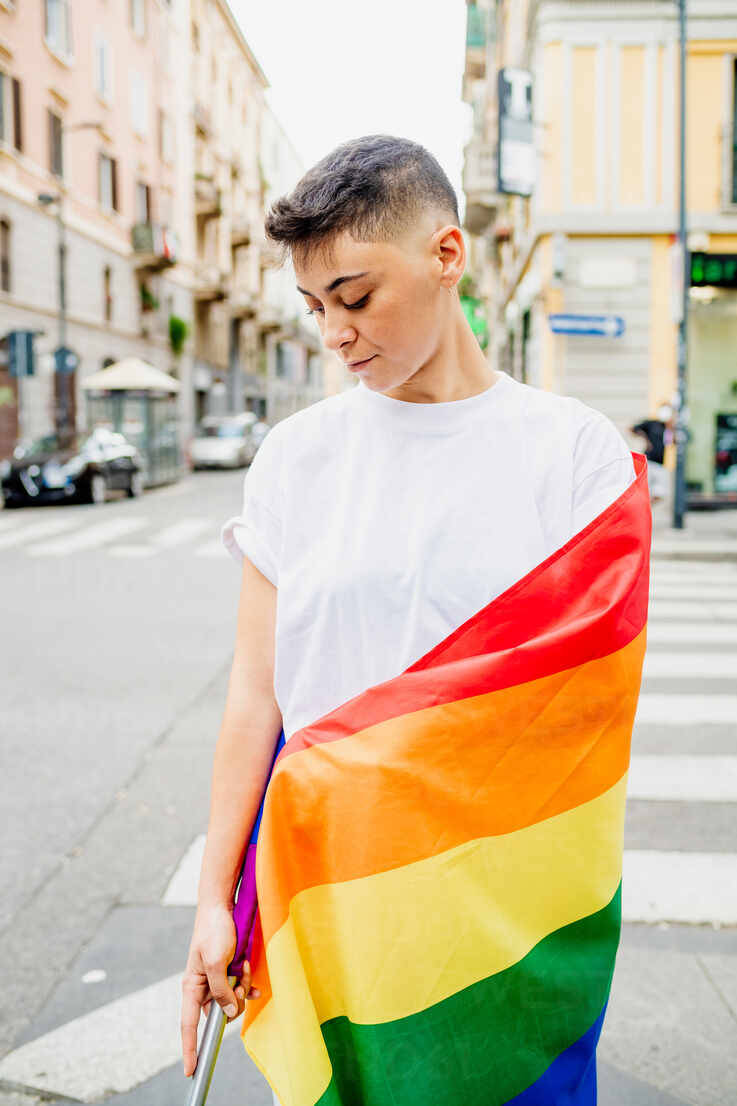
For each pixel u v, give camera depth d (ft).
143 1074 7.61
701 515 53.21
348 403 4.00
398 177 3.36
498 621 3.51
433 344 3.61
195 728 16.63
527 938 3.51
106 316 97.96
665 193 52.42
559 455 3.78
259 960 3.86
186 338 118.21
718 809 13.01
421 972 3.38
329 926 3.53
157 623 25.55
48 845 11.92
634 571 3.53
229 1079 7.55
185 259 121.60
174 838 12.09
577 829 3.52
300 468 3.98
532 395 3.92
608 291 52.95
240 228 144.36
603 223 52.26
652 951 9.41
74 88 87.76
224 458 108.99
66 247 86.94
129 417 79.36
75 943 9.59
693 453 55.06
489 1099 3.48
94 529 48.60
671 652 22.34
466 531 3.69
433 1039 3.41
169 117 114.83
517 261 68.95
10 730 16.56
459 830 3.40
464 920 3.39
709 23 51.47
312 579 3.84
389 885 3.38
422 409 3.81
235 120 148.05
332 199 3.32
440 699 3.43
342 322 3.47
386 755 3.43
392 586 3.71
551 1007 3.55
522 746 3.43
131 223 102.89
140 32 104.27
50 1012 8.44
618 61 51.85
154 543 42.73
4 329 75.82
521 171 51.65
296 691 3.90
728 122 51.93
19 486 60.29
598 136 52.21
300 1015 3.44
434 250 3.46
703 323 53.98
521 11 65.41
